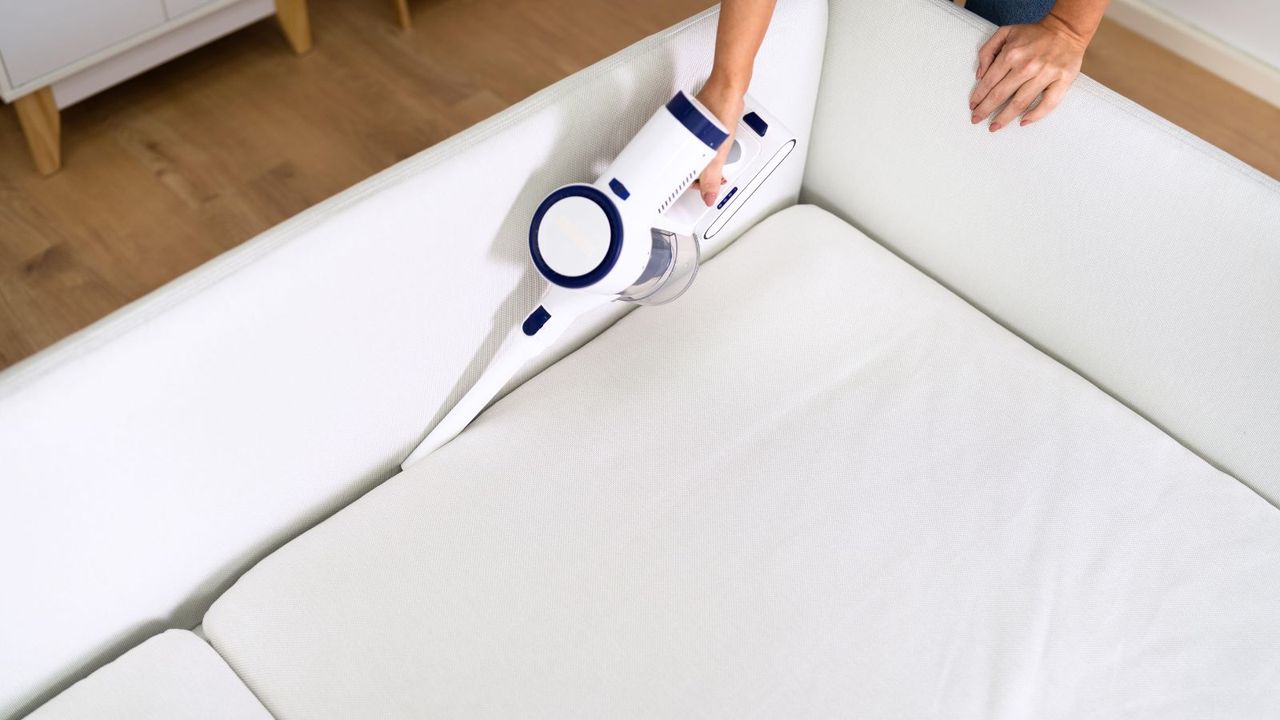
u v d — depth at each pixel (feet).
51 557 2.65
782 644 2.95
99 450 2.60
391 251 2.95
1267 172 6.77
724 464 3.32
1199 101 7.18
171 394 2.67
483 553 3.08
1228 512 3.32
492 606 2.98
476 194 3.07
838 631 2.99
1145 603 3.10
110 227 5.65
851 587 3.08
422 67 6.75
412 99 6.53
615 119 3.35
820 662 2.93
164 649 2.83
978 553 3.17
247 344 2.76
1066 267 3.61
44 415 2.46
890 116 3.83
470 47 6.93
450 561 3.06
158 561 2.91
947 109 3.65
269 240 2.76
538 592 3.01
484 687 2.83
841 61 3.85
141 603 2.95
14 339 5.15
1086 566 3.16
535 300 3.51
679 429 3.39
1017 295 3.82
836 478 3.32
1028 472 3.37
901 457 3.38
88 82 5.81
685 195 3.25
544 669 2.87
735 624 2.98
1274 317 3.16
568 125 3.21
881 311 3.77
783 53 3.65
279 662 2.86
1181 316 3.38
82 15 5.51
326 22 6.98
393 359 3.17
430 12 7.13
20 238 5.56
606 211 2.94
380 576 3.02
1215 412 3.45
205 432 2.80
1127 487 3.35
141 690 2.75
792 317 3.72
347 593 2.98
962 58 3.53
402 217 2.93
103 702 2.72
